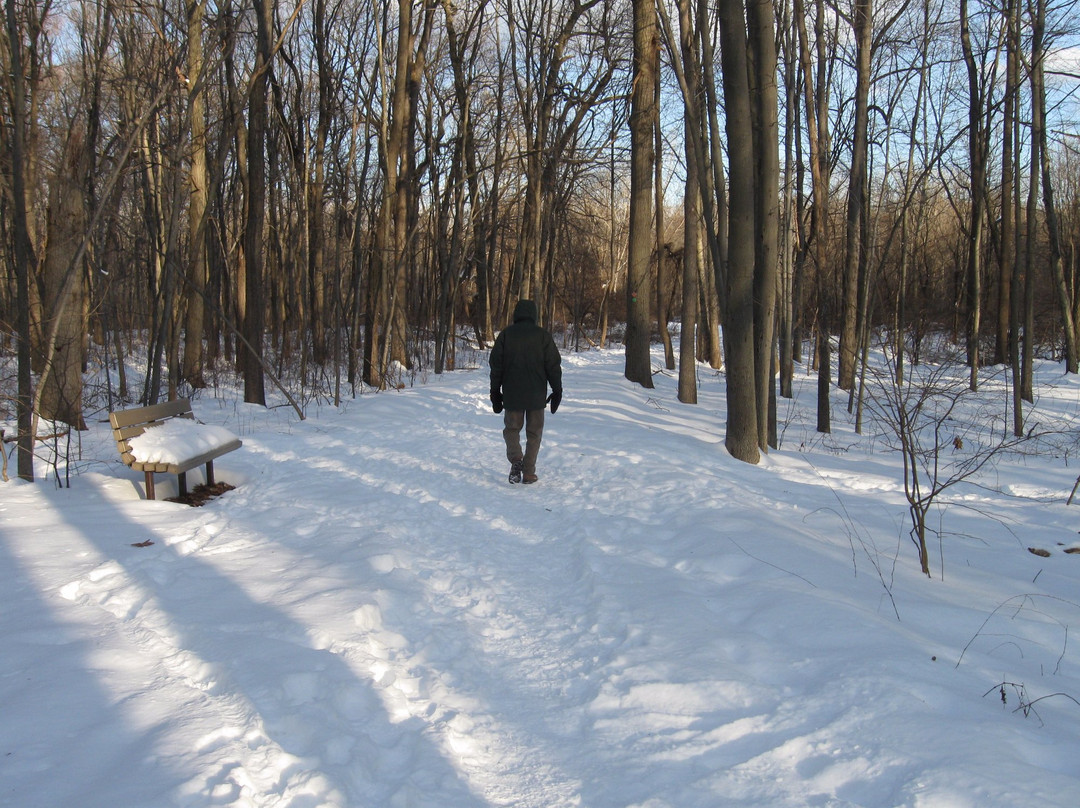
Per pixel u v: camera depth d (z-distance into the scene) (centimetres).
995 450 733
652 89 1647
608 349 3778
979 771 251
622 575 499
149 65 1225
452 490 756
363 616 402
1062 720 307
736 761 282
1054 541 622
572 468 869
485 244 3077
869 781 260
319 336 2098
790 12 1620
